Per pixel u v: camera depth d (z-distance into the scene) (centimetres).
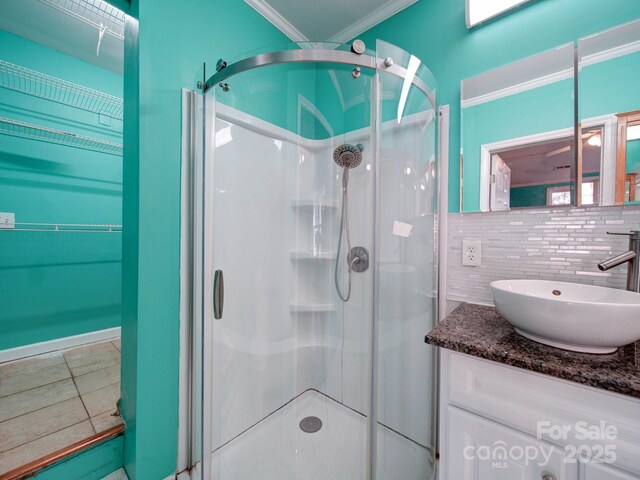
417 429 126
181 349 121
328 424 141
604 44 98
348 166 140
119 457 122
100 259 236
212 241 120
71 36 195
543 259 109
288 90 140
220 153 123
